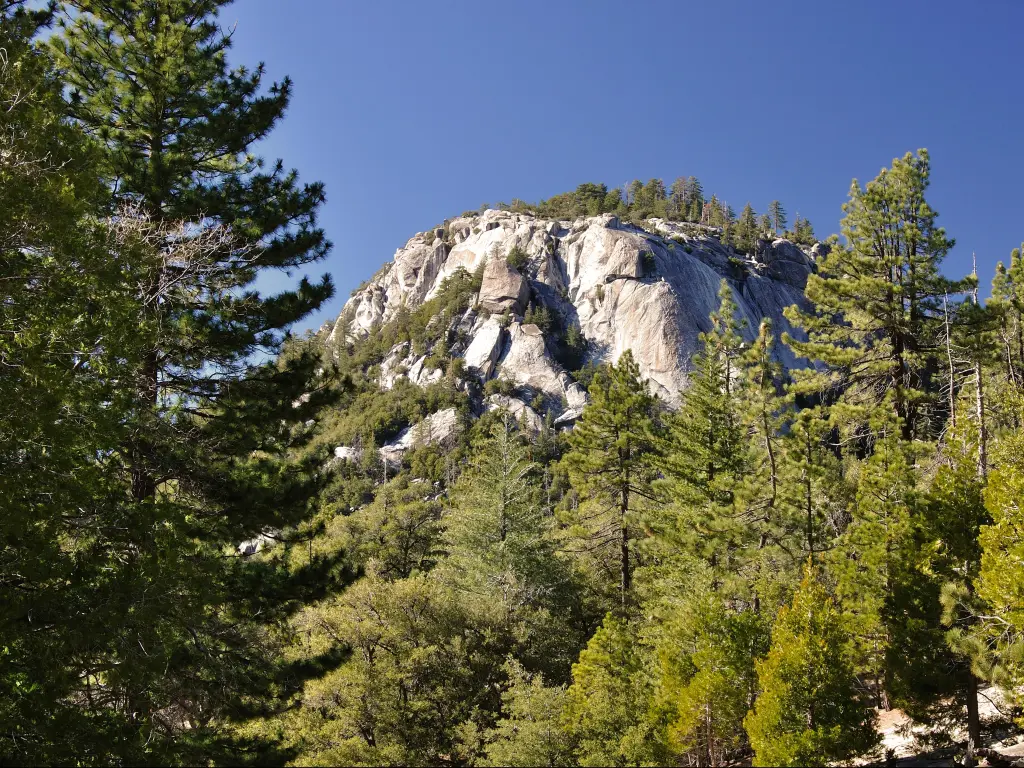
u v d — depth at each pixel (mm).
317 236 14531
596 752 17969
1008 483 13266
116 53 14227
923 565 15891
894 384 22781
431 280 169625
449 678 23562
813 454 21156
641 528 26297
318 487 14305
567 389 117375
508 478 34125
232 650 12414
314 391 14297
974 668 13250
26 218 7395
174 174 13344
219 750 11727
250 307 13414
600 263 138000
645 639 22016
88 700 8648
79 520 8586
